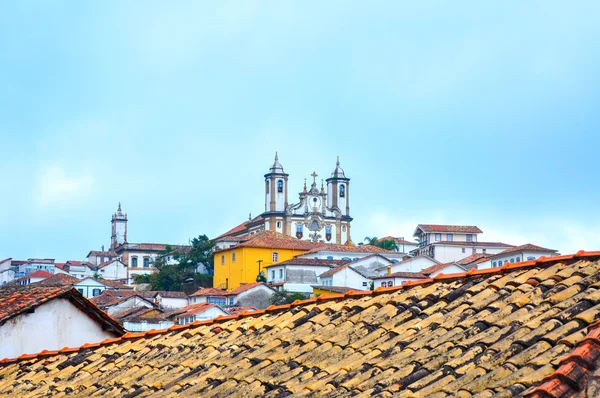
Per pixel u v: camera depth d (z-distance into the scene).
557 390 8.61
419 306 13.12
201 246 149.75
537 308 11.28
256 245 135.12
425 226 150.00
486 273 13.48
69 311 22.56
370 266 122.06
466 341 11.09
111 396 14.62
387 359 11.61
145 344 17.02
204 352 15.09
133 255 184.50
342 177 181.62
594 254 12.40
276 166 174.25
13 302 22.08
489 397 9.24
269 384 12.30
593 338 9.16
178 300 112.69
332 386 11.39
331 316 14.34
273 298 110.19
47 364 17.92
